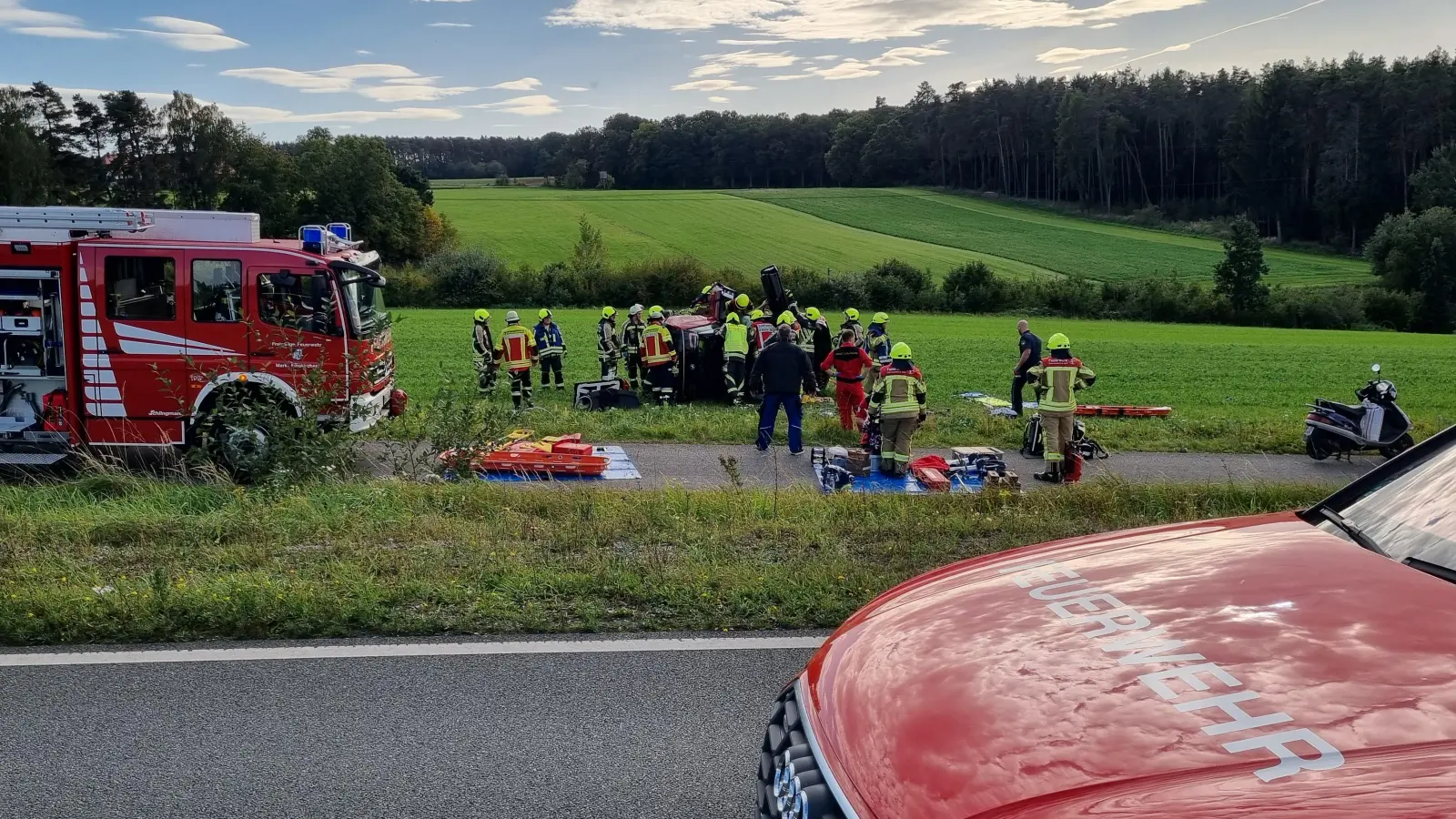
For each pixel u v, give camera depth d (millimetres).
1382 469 2809
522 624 5379
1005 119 137250
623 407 18562
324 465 9828
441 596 5664
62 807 3510
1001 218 115375
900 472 13391
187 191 87188
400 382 23516
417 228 86500
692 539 7180
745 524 7695
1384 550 2434
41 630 5125
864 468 13508
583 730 4152
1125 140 123312
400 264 84562
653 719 4266
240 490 9164
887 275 65250
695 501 8688
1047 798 1716
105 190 86125
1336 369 34125
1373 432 15156
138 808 3510
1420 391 29797
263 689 4527
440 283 56000
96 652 4941
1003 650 2154
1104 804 1664
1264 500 9078
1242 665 1921
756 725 4215
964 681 2072
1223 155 116188
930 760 1893
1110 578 2391
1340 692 1805
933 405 21766
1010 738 1871
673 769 3832
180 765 3814
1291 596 2148
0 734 4055
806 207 118812
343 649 5023
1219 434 17781
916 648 2260
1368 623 1996
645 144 154250
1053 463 13609
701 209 114750
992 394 25344
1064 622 2211
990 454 13570
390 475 11188
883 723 2049
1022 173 137375
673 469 13508
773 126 155000
